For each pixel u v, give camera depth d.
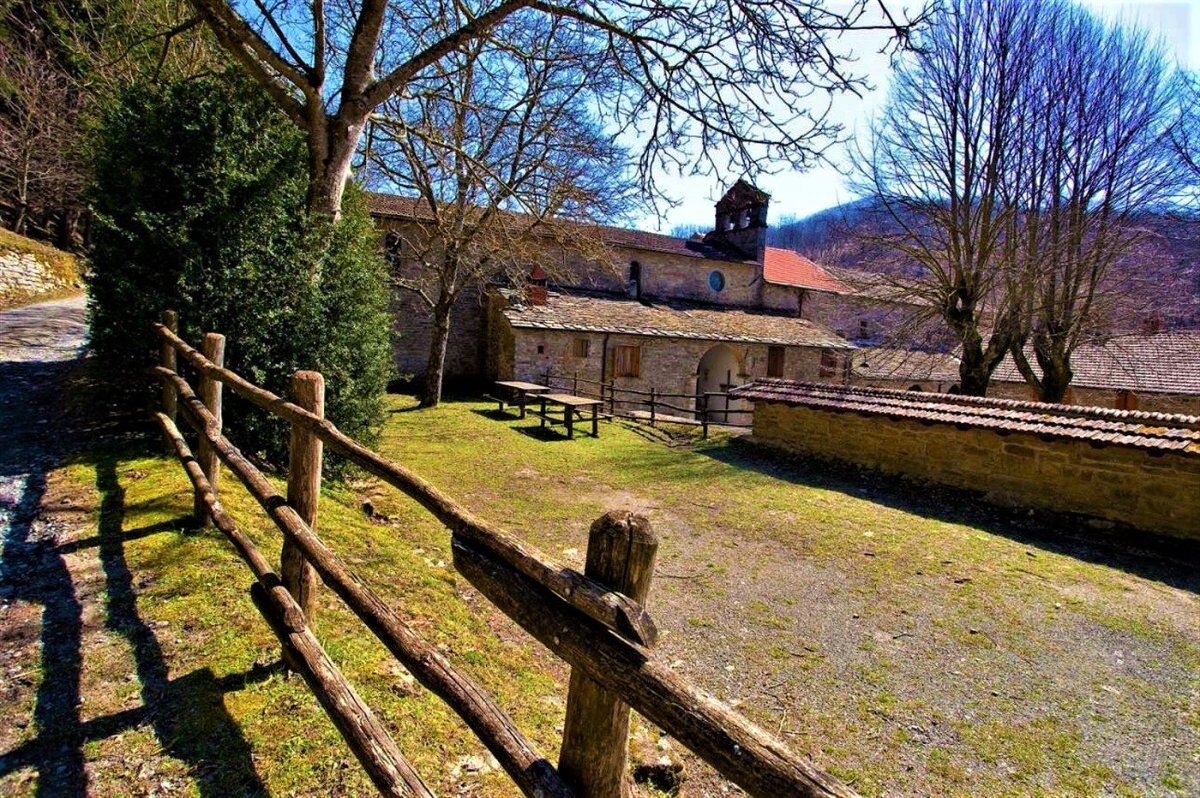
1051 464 7.50
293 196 5.85
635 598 1.25
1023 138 13.52
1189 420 6.67
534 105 11.16
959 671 4.17
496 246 12.77
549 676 3.68
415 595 4.01
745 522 7.25
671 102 7.43
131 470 4.77
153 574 3.30
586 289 21.20
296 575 2.70
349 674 2.72
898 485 8.94
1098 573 5.87
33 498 4.17
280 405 2.77
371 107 6.54
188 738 2.23
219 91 5.68
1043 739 3.49
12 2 15.49
